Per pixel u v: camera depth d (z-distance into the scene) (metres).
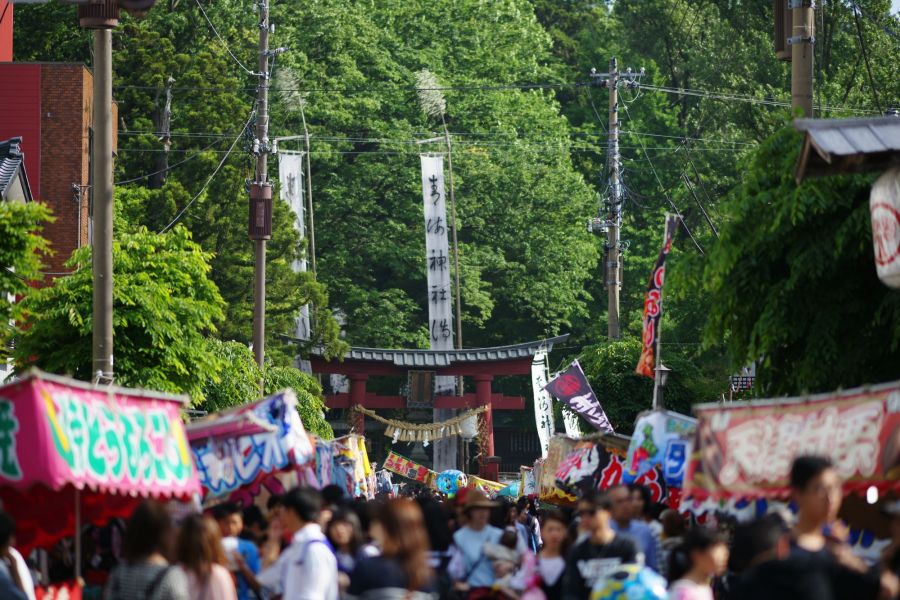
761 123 88.75
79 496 19.66
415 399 78.69
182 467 18.36
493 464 78.44
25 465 15.37
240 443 22.25
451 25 106.19
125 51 70.00
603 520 16.38
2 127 55.94
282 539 20.20
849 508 18.84
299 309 71.25
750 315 24.89
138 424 17.44
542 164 100.69
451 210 93.25
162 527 14.18
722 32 93.81
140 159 69.19
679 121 106.62
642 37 103.75
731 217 24.72
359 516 19.56
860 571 12.50
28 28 78.50
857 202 23.42
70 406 16.02
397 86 99.00
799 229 23.91
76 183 56.06
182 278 42.25
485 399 79.25
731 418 17.08
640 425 23.61
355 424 78.12
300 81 89.75
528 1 118.06
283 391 22.56
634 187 102.69
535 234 98.62
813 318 23.72
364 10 101.75
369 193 95.00
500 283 100.56
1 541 14.91
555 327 99.38
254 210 56.28
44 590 18.62
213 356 41.84
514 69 108.00
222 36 82.38
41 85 56.19
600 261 105.44
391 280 99.75
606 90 111.00
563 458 31.48
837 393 16.33
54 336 38.78
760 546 13.43
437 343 86.50
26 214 29.89
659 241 98.31
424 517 19.00
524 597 18.55
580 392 41.09
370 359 78.38
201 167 68.00
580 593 16.23
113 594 14.01
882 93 80.81
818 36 78.31
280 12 91.50
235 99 71.25
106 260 30.75
